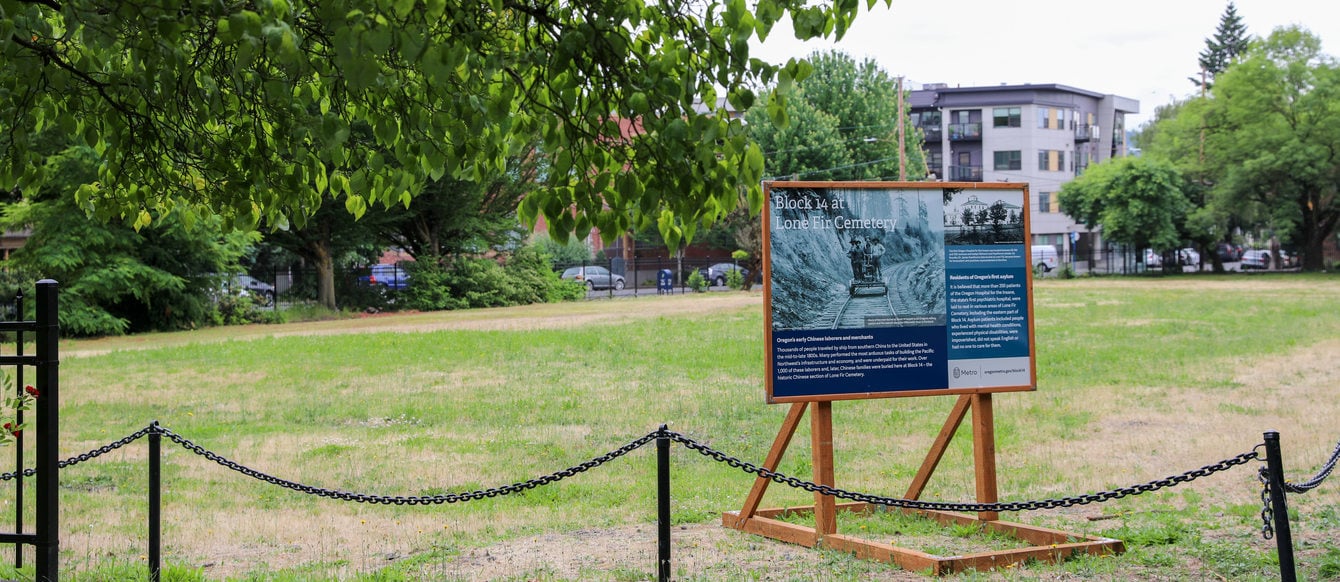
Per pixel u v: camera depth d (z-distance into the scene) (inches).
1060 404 561.3
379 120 198.5
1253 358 739.4
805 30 164.6
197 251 1301.7
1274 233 2578.7
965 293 291.3
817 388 282.0
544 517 336.2
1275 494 200.7
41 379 211.0
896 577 248.1
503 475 406.6
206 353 890.1
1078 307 1286.9
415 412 560.1
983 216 293.0
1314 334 895.1
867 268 285.0
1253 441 442.9
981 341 292.4
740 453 454.0
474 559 278.7
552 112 174.4
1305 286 1733.5
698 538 300.7
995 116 3253.0
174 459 441.7
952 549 275.0
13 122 215.9
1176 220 2440.9
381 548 297.9
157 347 983.0
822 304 281.9
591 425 521.3
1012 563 255.8
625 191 171.5
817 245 281.9
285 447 466.9
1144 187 2370.8
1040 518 322.7
